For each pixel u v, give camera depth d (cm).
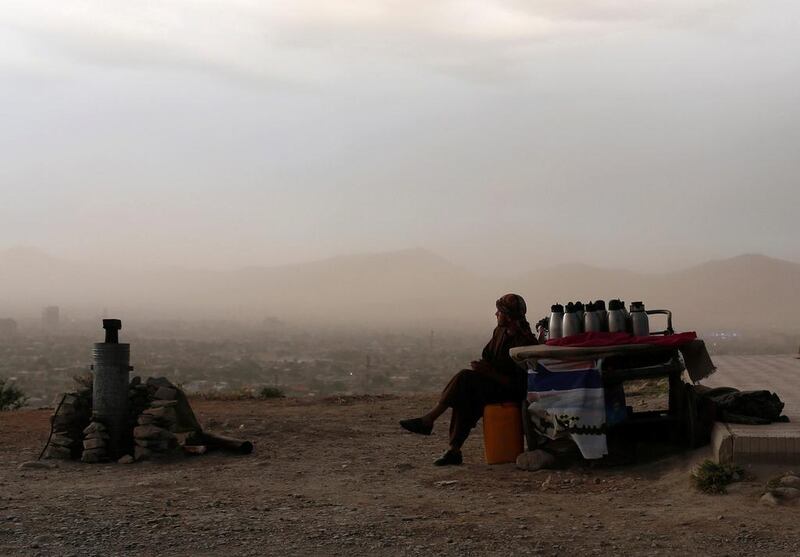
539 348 769
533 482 721
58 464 830
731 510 586
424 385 7719
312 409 1280
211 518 588
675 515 584
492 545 520
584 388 751
